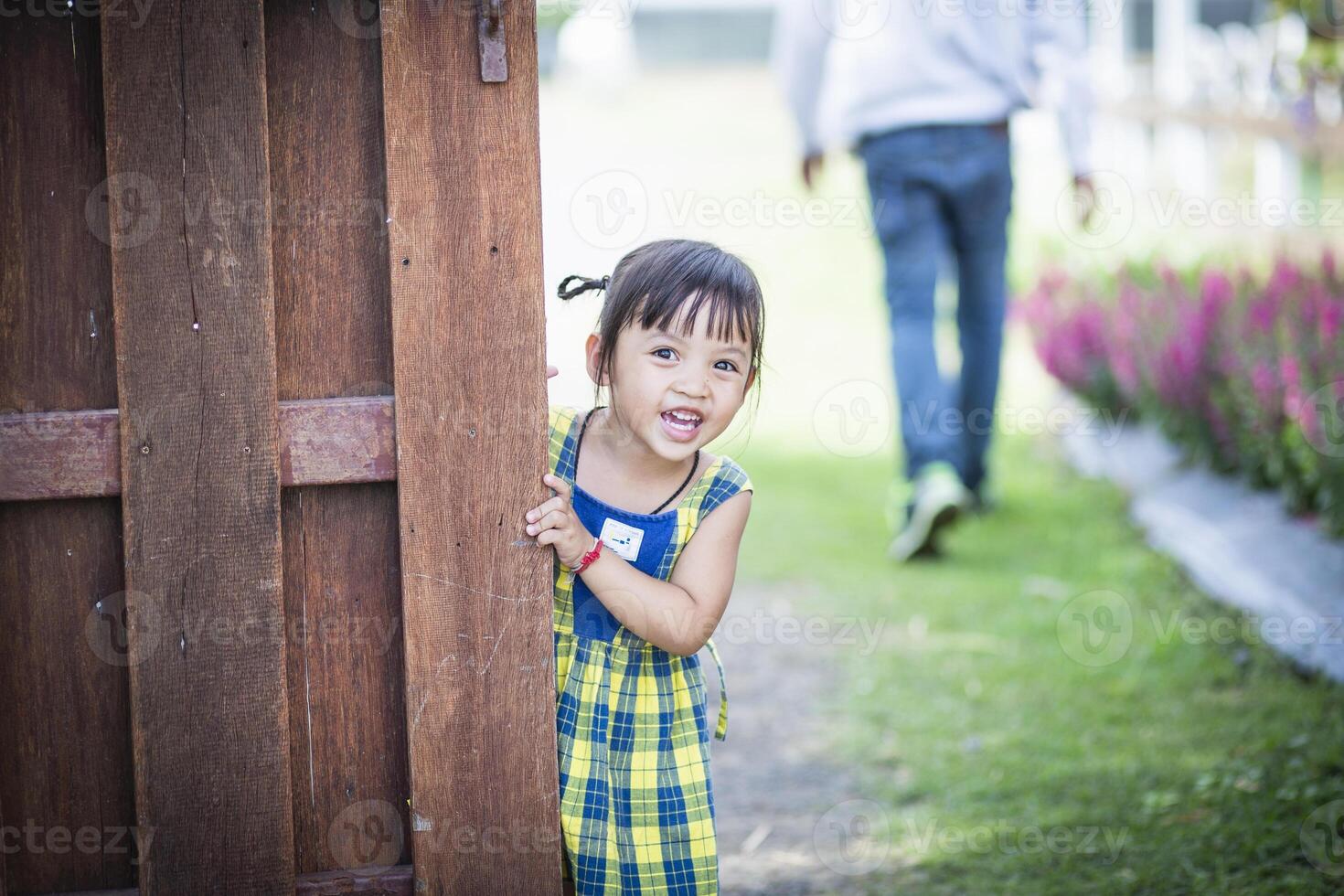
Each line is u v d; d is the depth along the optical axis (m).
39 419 1.79
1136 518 4.98
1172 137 8.78
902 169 4.78
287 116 1.83
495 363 1.86
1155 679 3.55
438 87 1.82
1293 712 3.22
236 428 1.82
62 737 1.86
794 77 4.98
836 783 3.14
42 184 1.79
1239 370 4.77
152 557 1.81
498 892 1.93
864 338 8.23
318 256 1.85
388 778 1.93
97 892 1.87
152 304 1.78
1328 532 4.11
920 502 4.65
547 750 1.92
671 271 2.01
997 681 3.65
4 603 1.83
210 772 1.84
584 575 1.97
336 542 1.89
